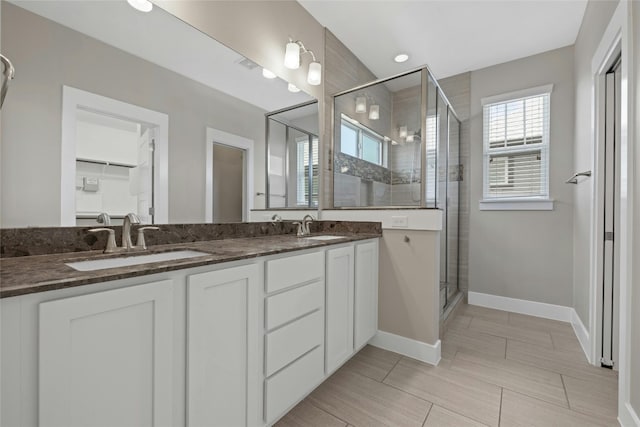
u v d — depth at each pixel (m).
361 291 1.90
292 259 1.33
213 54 1.63
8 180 0.96
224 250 1.23
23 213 1.00
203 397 0.96
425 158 2.10
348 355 1.76
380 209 2.12
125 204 1.27
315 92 2.34
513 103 2.90
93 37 1.17
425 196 2.09
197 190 1.57
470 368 1.81
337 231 2.32
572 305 2.60
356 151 2.42
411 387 1.61
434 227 1.89
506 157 2.96
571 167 2.61
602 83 1.83
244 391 1.11
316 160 2.37
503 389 1.59
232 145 1.75
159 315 0.85
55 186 1.07
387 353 2.02
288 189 2.13
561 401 1.48
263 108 1.93
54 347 0.66
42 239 1.04
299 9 2.18
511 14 2.21
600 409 1.42
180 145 1.49
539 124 2.78
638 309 1.21
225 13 1.68
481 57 2.83
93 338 0.72
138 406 0.81
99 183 1.18
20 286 0.61
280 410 1.26
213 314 0.99
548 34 2.46
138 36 1.32
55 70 1.07
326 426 1.31
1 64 0.89
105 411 0.74
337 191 2.51
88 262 1.03
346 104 2.48
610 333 1.80
